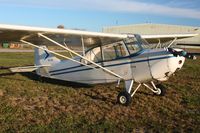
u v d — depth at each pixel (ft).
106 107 22.03
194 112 21.15
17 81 33.30
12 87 29.37
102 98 25.22
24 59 69.72
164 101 24.45
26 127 16.74
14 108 20.86
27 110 20.54
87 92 27.68
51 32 21.77
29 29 20.49
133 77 23.93
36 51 32.96
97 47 26.45
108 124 17.74
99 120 18.63
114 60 24.99
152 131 16.72
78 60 28.40
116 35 23.99
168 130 16.89
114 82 25.79
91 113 20.27
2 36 22.39
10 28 19.63
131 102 23.48
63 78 30.50
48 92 27.30
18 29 20.01
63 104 22.74
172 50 22.38
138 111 21.17
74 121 18.25
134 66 23.68
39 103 22.79
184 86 32.22
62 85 31.19
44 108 21.24
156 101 24.39
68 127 16.99
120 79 24.84
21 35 22.24
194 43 129.70
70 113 20.10
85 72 27.84
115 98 25.29
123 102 22.77
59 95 26.00
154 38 29.30
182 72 46.19
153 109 21.81
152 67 22.70
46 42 26.02
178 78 38.86
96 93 27.30
